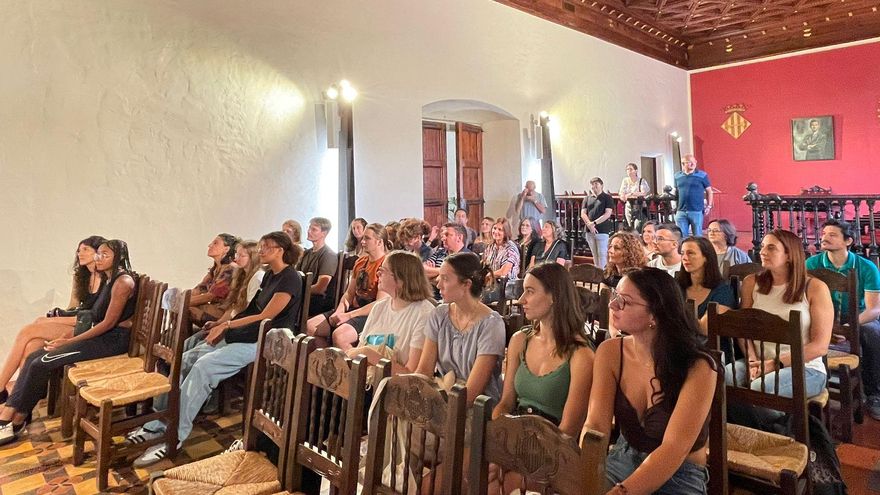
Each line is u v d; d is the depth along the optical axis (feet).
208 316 13.79
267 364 6.83
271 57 19.39
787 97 36.65
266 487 5.99
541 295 6.25
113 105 16.08
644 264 11.26
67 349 10.71
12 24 14.46
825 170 35.45
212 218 18.06
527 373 6.46
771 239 8.65
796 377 6.73
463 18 25.45
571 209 28.25
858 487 8.09
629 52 35.06
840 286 10.34
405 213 23.11
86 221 15.60
